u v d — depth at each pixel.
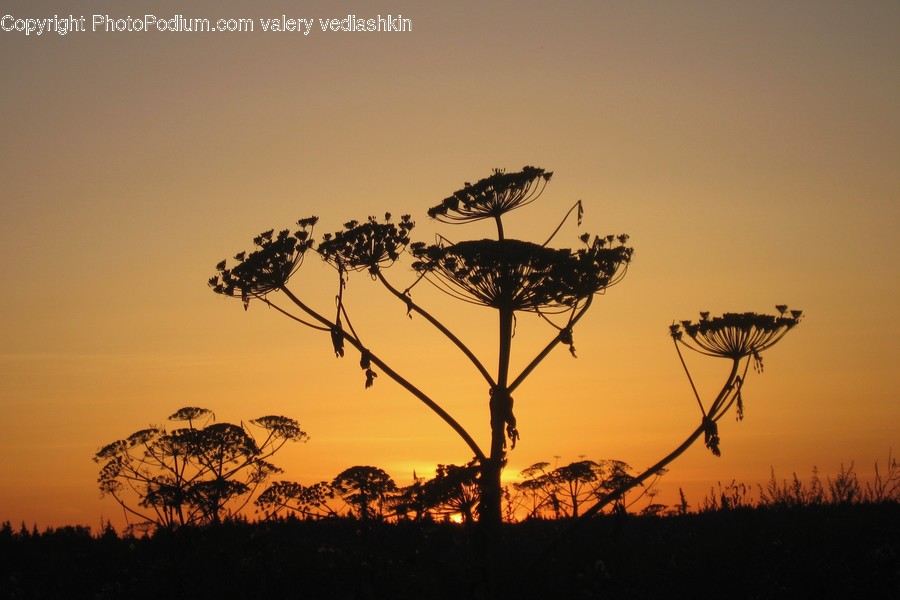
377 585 21.84
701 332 22.28
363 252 22.55
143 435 27.95
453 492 21.36
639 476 22.16
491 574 21.03
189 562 24.30
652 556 23.14
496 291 22.31
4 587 24.25
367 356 22.78
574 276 22.12
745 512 25.78
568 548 24.14
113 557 26.64
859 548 22.16
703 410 22.42
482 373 22.83
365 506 26.25
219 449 27.80
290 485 27.03
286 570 23.08
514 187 22.12
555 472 25.61
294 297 22.77
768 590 20.23
